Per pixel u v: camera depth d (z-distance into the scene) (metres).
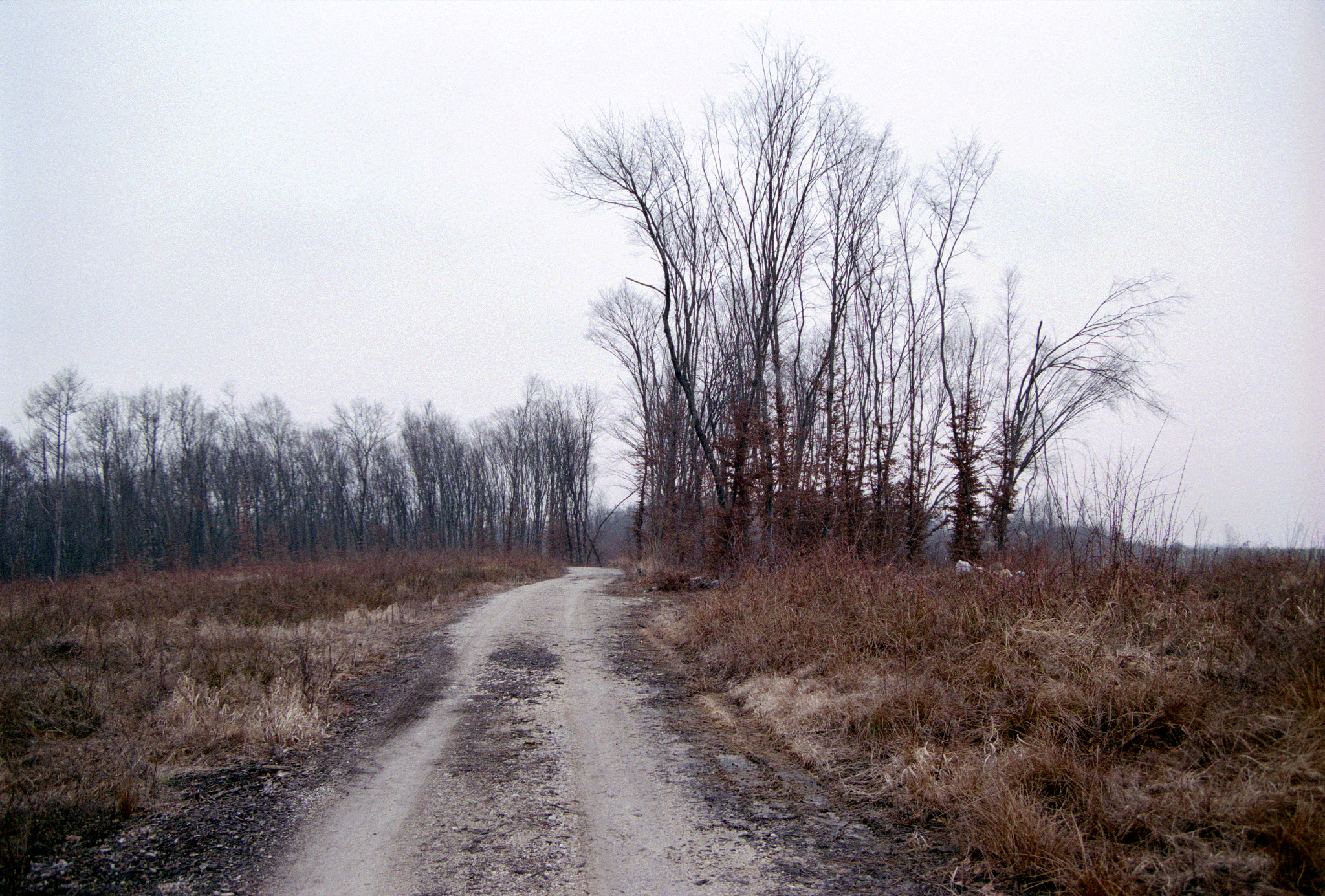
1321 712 4.68
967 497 22.14
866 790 5.57
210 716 7.00
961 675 6.91
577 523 66.25
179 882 4.20
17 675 7.84
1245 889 3.62
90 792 5.36
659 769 6.30
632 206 24.88
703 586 20.72
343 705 8.43
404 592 18.78
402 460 67.50
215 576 21.27
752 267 24.08
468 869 4.41
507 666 10.72
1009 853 4.22
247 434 58.00
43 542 49.44
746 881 4.23
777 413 21.77
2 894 3.98
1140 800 4.45
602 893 4.11
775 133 23.30
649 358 39.25
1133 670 6.04
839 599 10.45
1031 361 27.48
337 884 4.21
